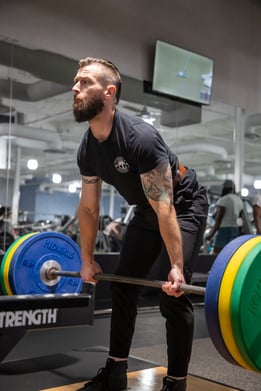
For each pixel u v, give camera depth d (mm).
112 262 4906
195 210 2080
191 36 5430
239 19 5961
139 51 4977
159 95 5195
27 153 4836
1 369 2422
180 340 1904
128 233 2217
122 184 2057
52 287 2629
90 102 1886
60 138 5035
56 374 2342
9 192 4711
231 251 1544
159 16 5137
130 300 2129
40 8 4316
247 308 1464
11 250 2602
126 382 2117
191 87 5328
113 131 1927
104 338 3273
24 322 1310
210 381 2305
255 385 2295
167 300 1916
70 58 4555
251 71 6098
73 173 5176
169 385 1899
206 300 1527
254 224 5828
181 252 1823
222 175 6125
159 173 1852
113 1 4781
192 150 5852
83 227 2213
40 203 4977
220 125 5977
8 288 2557
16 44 4324
